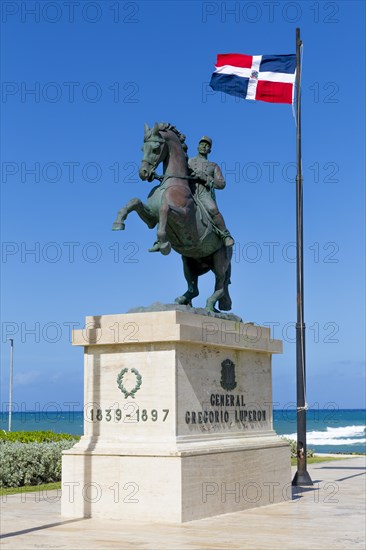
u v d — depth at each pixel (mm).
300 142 17391
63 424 76938
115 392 11000
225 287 12945
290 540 9141
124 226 11070
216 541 9023
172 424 10570
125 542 8922
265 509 11836
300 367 16500
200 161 12422
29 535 9391
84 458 10859
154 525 10062
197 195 12180
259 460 12195
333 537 9359
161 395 10680
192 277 12836
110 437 10938
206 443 11039
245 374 12445
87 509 10773
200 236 11961
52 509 11898
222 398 11742
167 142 11672
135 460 10516
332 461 23609
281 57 18078
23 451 16250
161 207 11203
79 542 8914
